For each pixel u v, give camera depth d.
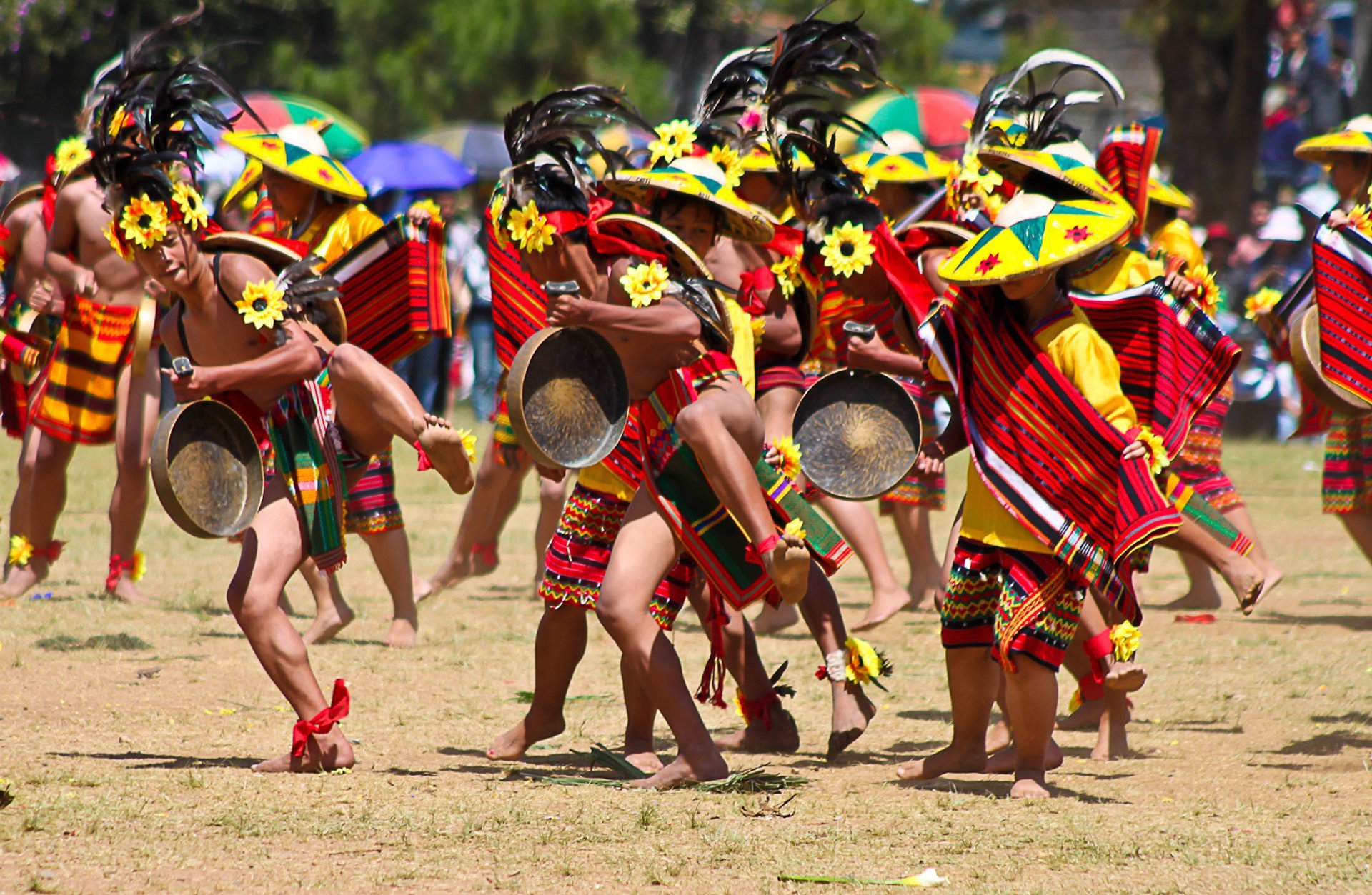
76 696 22.25
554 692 19.17
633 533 17.52
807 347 21.72
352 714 21.92
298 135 26.41
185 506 16.81
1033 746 17.41
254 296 17.48
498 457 31.64
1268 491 53.00
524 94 80.81
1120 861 14.45
